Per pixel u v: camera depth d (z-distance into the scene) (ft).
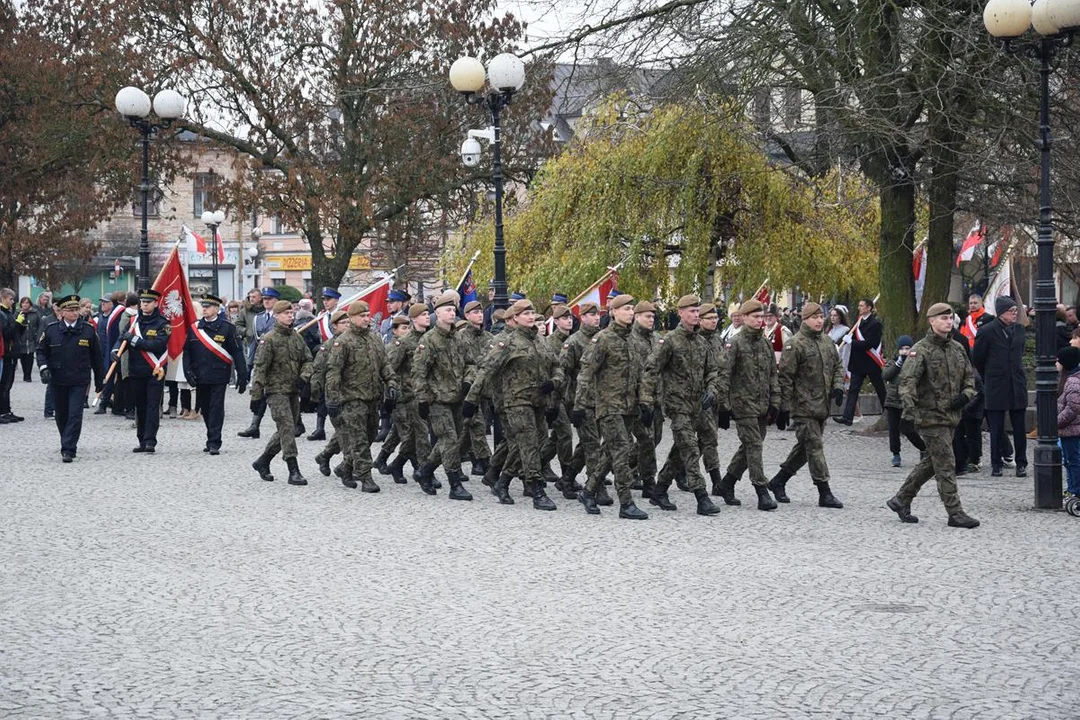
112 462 60.39
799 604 31.17
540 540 40.22
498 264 68.44
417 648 26.91
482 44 125.49
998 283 73.31
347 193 124.06
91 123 129.70
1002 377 57.77
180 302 65.26
